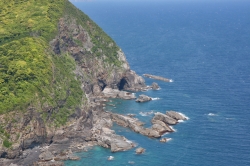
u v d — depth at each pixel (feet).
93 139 516.73
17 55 530.68
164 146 503.61
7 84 480.64
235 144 506.48
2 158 437.17
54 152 484.33
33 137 466.29
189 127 558.15
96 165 458.50
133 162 465.47
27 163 457.27
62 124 503.20
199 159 472.03
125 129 553.64
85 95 569.64
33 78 501.15
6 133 441.27
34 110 472.85
